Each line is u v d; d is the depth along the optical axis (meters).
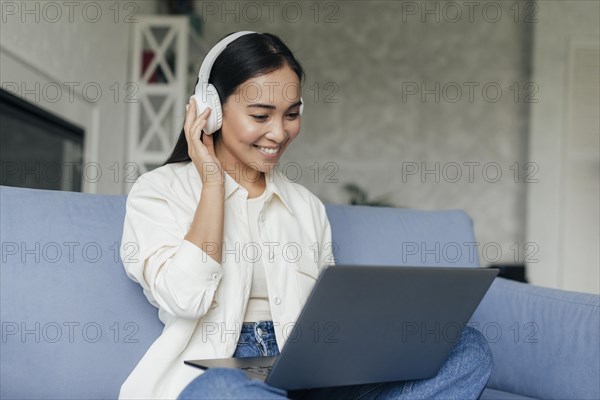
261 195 1.67
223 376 1.18
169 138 4.50
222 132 1.62
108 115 3.97
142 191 1.52
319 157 5.77
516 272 4.53
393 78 5.77
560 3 5.07
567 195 5.00
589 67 5.04
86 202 1.60
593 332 1.76
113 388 1.50
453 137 5.68
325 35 5.84
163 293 1.40
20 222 1.49
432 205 5.66
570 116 5.03
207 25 5.84
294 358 1.21
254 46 1.57
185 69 4.26
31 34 2.92
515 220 5.56
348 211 2.04
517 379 1.93
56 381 1.45
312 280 1.68
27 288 1.46
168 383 1.44
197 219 1.44
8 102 2.73
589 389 1.73
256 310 1.60
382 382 1.47
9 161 2.77
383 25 5.81
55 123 3.24
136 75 4.27
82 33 3.54
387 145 5.73
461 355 1.46
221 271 1.44
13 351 1.42
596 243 4.97
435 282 1.30
